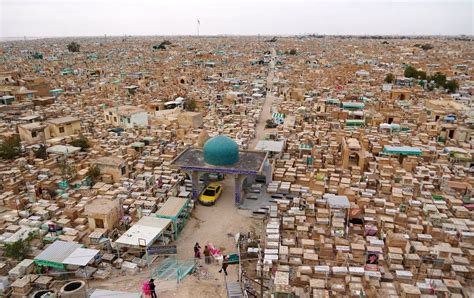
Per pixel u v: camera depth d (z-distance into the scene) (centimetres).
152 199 3406
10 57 19488
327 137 5384
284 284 2214
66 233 2842
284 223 3038
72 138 5216
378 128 6003
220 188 3797
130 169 4275
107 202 3148
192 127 6141
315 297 2180
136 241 2577
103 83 10169
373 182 3919
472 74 12569
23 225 2998
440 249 2627
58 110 7075
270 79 12556
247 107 7738
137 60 17900
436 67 13850
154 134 5588
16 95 7775
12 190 3644
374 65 15825
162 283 2375
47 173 4075
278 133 5784
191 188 3716
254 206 3497
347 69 13512
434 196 3572
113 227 3022
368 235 2928
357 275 2405
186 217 3209
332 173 4153
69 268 2439
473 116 6469
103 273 2428
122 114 6125
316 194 3531
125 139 5322
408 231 2953
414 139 5278
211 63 15788
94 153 4641
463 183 3800
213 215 3353
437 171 4234
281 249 2614
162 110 7281
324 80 10938
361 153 4297
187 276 2469
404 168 4362
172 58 19012
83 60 18025
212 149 3562
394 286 2322
